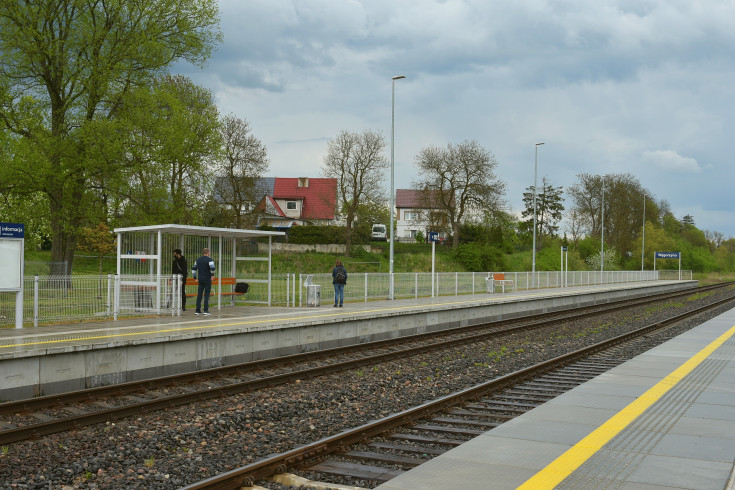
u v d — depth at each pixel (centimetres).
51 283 1670
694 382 1154
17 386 1138
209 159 3406
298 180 9806
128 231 2047
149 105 3141
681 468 652
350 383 1348
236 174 6122
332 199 7175
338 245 6912
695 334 2023
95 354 1270
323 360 1645
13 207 3139
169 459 805
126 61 3162
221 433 935
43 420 993
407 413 956
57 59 3028
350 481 705
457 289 3566
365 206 6800
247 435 923
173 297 1964
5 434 856
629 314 3325
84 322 1733
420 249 7444
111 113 3225
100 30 3084
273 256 6116
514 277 4197
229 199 6100
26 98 2956
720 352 1570
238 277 2409
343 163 6825
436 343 1877
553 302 3641
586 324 2759
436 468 658
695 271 10000
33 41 2930
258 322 1767
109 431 935
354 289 2795
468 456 700
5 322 1617
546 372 1469
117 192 3216
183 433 914
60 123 3133
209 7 3325
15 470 757
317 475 718
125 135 3056
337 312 2175
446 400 1065
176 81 4356
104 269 4584
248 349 1631
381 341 1922
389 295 3011
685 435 785
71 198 3088
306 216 9444
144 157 3139
